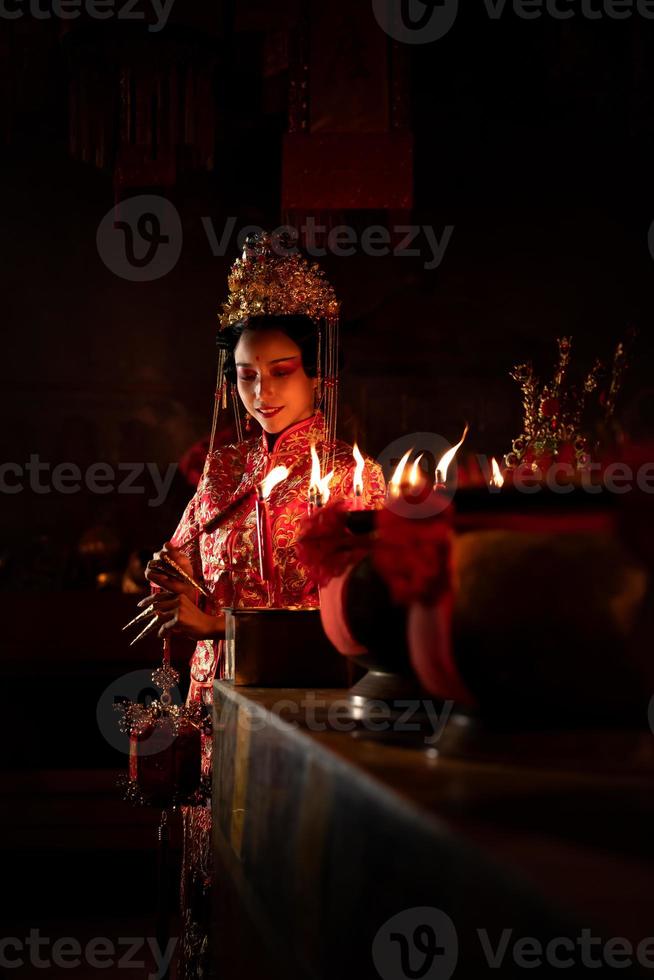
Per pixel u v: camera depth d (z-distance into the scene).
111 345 7.65
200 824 2.42
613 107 7.79
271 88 5.68
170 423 7.63
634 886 0.47
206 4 4.38
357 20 4.96
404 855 0.66
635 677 0.83
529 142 7.96
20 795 4.74
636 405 7.66
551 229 7.93
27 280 7.64
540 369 7.80
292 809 1.03
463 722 0.90
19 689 4.88
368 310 7.71
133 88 4.47
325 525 1.23
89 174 7.70
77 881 4.72
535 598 0.84
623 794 0.68
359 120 4.96
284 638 1.73
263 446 2.74
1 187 7.64
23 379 7.55
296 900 0.99
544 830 0.58
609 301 7.89
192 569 2.69
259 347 2.63
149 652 4.93
